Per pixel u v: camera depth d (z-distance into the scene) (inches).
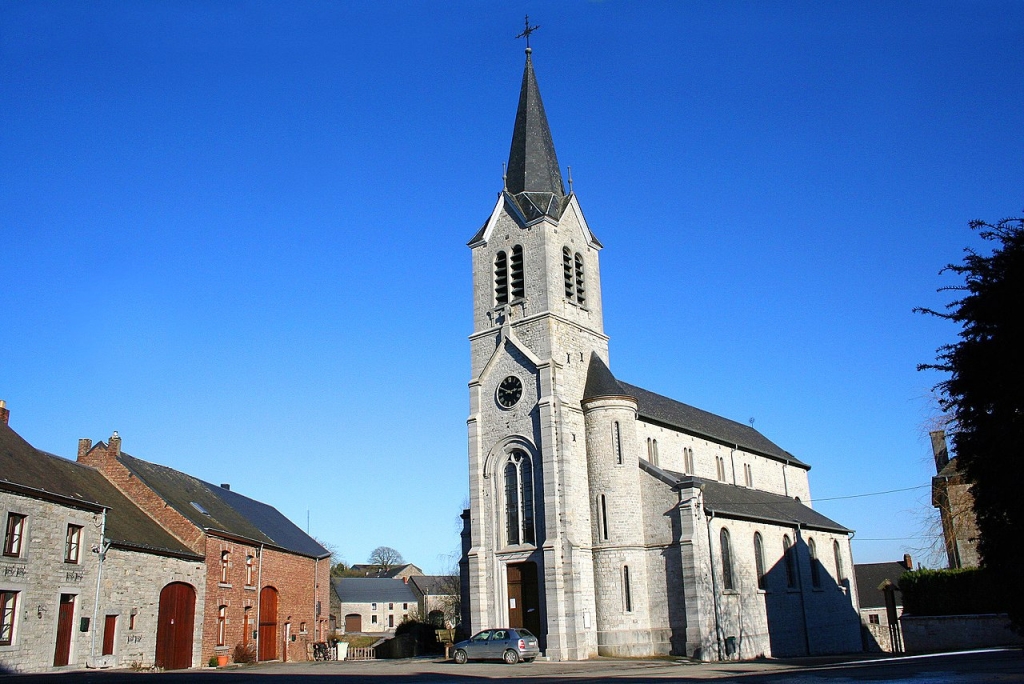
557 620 1824.6
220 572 2074.3
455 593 3730.3
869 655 1968.5
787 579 2266.2
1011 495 981.2
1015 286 972.6
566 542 1871.3
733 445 2591.0
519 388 2034.9
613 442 1988.2
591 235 2278.5
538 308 2073.1
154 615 1814.7
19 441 1653.5
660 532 1932.8
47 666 1498.5
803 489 3009.4
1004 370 972.6
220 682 1162.6
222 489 2677.2
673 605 1879.9
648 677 1237.7
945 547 1800.0
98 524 1670.8
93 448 2119.8
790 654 2151.8
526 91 2377.0
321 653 2427.4
